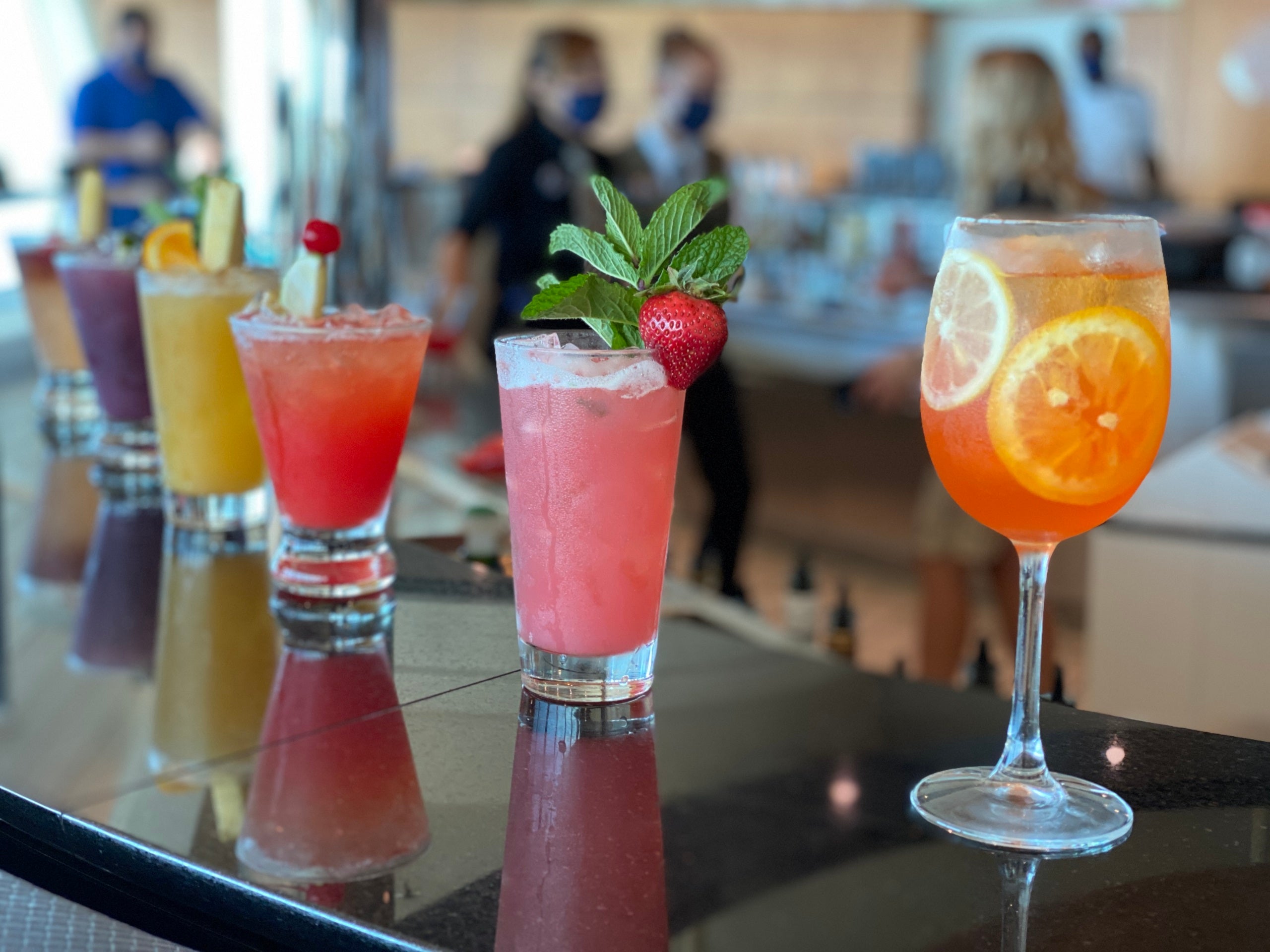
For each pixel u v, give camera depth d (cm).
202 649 89
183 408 118
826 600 433
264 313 98
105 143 580
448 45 826
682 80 439
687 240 79
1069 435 62
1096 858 60
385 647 88
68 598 101
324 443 96
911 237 478
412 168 781
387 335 96
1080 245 63
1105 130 675
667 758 71
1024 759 69
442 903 56
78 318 142
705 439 408
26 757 71
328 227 95
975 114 366
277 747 72
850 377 447
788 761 71
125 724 75
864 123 794
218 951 57
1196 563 253
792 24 791
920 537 341
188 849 61
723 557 414
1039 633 69
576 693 79
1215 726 256
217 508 122
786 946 51
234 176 138
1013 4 680
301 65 166
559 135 379
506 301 373
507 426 77
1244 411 423
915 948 52
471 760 70
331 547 100
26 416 176
